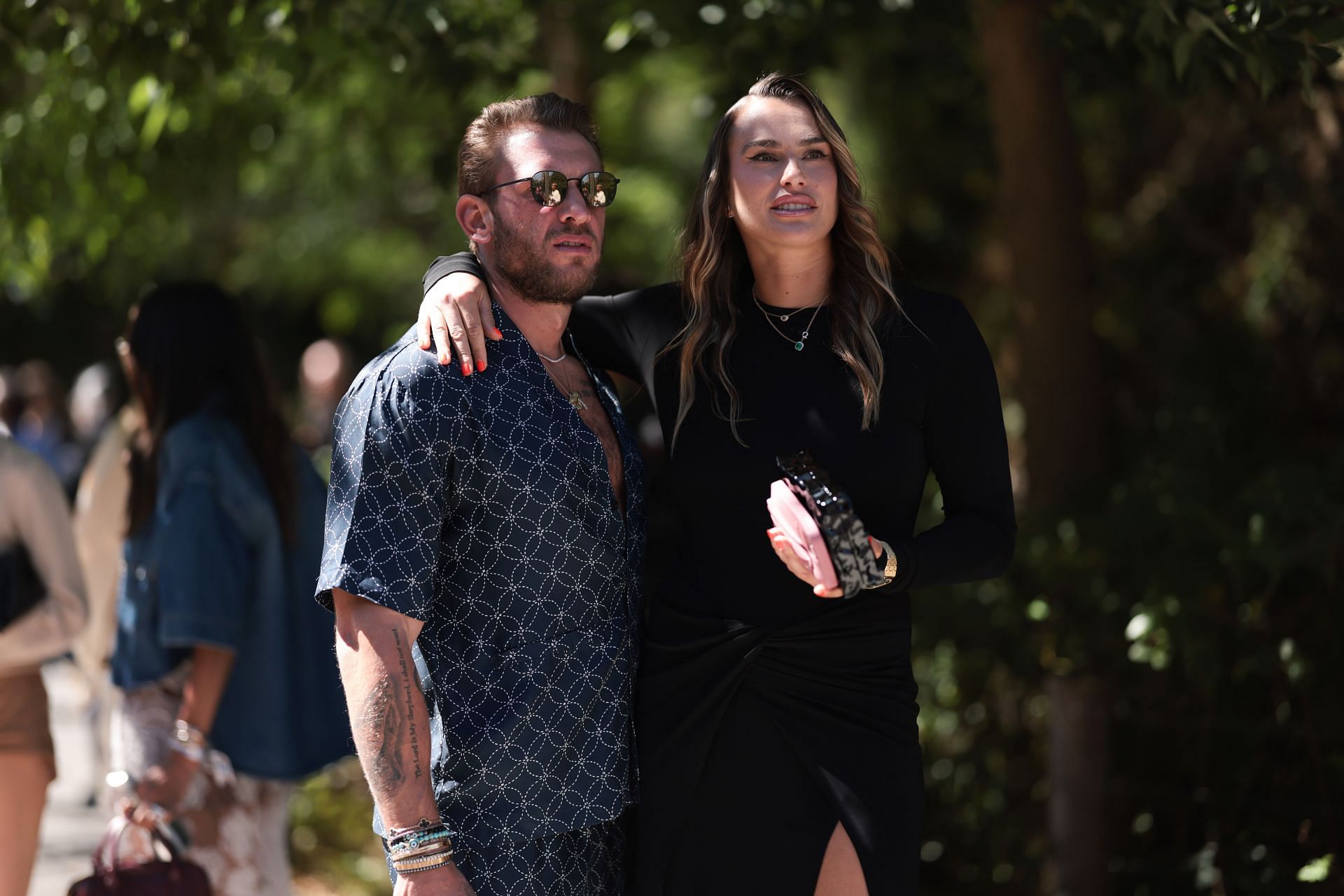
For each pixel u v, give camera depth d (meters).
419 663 6.46
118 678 8.91
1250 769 10.32
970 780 12.27
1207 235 14.66
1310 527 9.68
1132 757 11.18
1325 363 12.66
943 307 6.66
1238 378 13.09
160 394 9.07
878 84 17.05
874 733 6.49
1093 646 10.86
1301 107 12.70
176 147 13.77
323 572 6.12
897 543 6.16
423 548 6.11
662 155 22.34
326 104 16.48
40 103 12.94
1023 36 12.15
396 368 6.26
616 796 6.54
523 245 6.62
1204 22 8.35
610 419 7.05
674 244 7.39
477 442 6.30
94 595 11.04
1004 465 6.61
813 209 6.62
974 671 12.20
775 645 6.54
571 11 13.54
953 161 18.52
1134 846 11.16
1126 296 15.27
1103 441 12.72
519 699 6.32
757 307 6.94
